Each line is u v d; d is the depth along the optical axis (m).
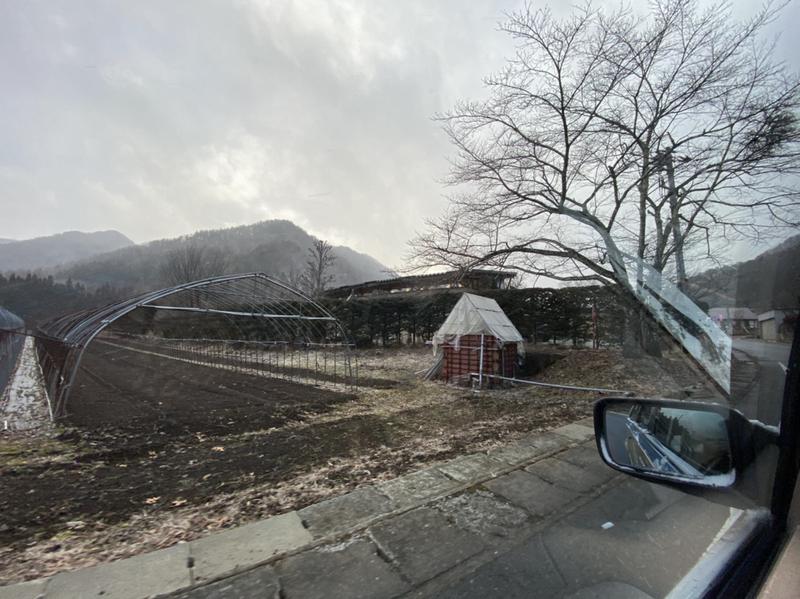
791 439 1.12
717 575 1.33
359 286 27.95
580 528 2.93
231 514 3.36
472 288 17.00
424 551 2.68
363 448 5.28
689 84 7.40
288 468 4.55
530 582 2.30
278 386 11.12
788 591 0.89
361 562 2.56
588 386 9.52
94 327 7.94
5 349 14.42
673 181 5.52
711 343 1.77
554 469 4.26
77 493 3.90
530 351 14.12
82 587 2.32
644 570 2.33
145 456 5.12
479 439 5.55
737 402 1.40
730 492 1.39
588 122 8.99
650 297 2.98
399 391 10.23
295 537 2.88
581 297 13.77
